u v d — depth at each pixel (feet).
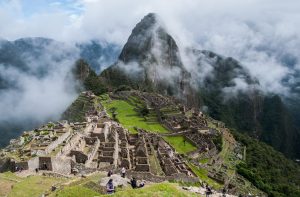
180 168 335.47
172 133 550.77
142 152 329.72
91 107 640.17
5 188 178.50
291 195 539.29
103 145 318.65
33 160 231.50
